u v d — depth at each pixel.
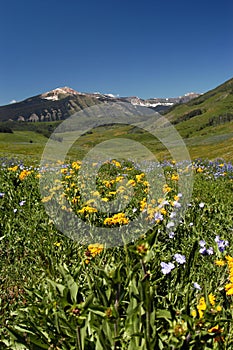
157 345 0.71
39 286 1.11
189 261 1.08
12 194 2.25
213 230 1.70
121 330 0.73
